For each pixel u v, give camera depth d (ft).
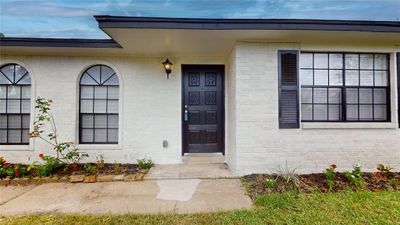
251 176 14.16
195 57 18.02
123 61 17.74
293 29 12.82
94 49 15.98
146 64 17.90
